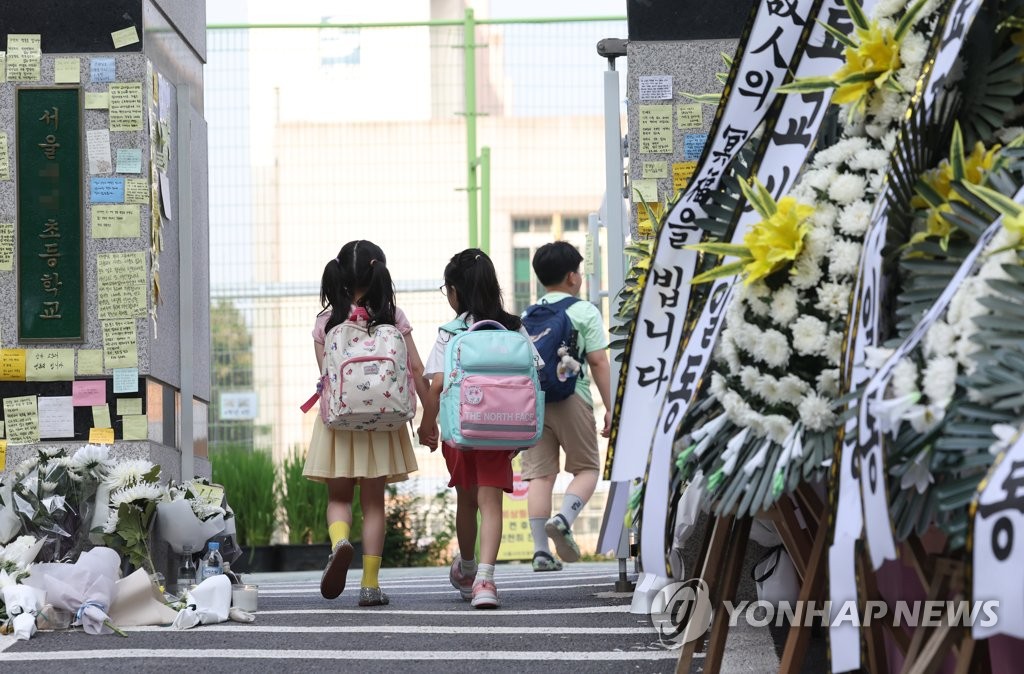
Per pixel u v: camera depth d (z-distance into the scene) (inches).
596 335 310.0
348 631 223.1
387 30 584.4
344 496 276.5
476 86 589.0
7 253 286.5
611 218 289.4
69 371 285.0
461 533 287.6
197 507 266.7
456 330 274.1
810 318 137.5
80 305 286.0
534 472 323.0
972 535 98.7
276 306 560.1
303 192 574.2
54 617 225.1
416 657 195.6
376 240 577.3
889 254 131.2
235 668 187.9
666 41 279.6
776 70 156.3
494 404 257.4
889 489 120.1
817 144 157.8
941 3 141.2
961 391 113.8
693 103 278.5
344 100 582.6
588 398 314.0
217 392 551.2
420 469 560.1
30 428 283.6
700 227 161.0
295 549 503.8
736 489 139.1
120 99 288.7
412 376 273.7
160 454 293.9
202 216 347.6
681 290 162.4
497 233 598.5
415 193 580.4
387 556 515.5
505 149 595.5
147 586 235.8
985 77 140.5
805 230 139.0
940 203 130.3
